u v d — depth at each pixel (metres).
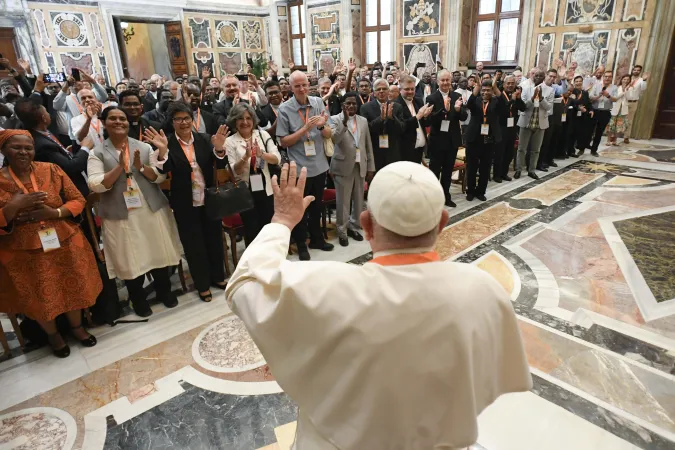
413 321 0.72
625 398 2.15
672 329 2.71
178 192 2.97
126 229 2.81
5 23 9.88
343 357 0.75
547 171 6.72
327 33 12.71
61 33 10.76
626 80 7.93
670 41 8.15
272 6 13.69
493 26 10.32
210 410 2.18
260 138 3.36
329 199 4.24
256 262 0.91
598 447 1.88
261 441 1.99
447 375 0.73
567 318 2.85
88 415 2.17
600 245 3.98
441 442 0.76
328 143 3.80
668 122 8.82
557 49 9.32
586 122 7.47
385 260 0.80
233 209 2.98
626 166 6.81
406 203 0.75
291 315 0.79
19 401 2.28
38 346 2.77
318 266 0.82
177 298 3.30
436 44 10.70
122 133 2.70
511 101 5.78
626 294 3.14
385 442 0.77
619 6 8.41
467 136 5.14
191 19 13.16
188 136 3.00
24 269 2.44
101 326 2.96
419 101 4.90
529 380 0.89
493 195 5.61
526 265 3.63
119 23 11.88
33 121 2.69
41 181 2.43
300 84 3.57
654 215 4.67
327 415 0.80
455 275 0.78
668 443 1.89
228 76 4.77
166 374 2.45
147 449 1.96
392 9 11.19
